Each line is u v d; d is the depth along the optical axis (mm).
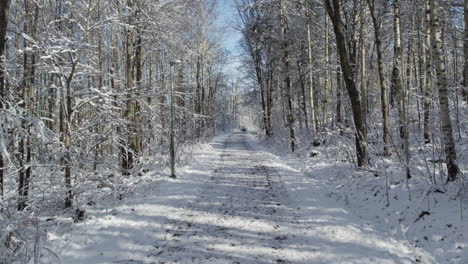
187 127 19875
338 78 16312
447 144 5980
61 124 7172
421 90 15352
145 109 12297
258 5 21219
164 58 17688
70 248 4996
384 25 15859
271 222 6094
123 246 5109
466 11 8953
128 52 11273
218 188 9172
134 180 10125
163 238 5422
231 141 31188
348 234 5270
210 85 33094
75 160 6926
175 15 13008
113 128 8164
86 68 7375
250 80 31703
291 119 17953
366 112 10883
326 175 9914
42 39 6621
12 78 6934
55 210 6766
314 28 18641
